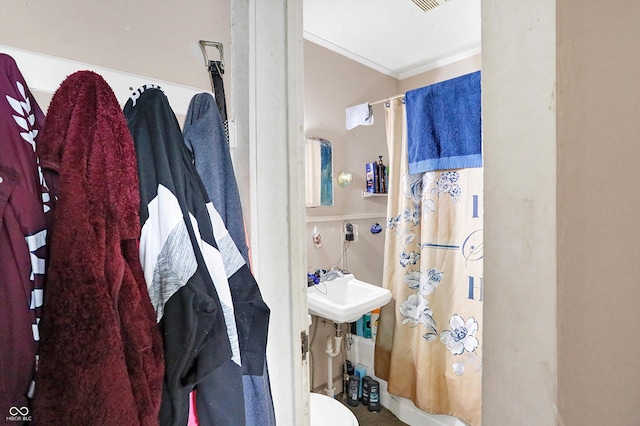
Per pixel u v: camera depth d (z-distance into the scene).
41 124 0.58
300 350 1.00
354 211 2.41
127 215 0.55
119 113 0.58
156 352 0.54
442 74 2.54
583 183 0.48
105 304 0.47
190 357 0.56
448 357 1.80
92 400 0.45
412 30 2.08
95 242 0.49
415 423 1.98
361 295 2.04
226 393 0.62
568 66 0.45
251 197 0.95
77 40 0.71
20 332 0.47
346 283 2.12
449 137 1.73
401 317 1.99
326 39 2.17
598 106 0.50
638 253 0.58
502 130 0.49
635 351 0.58
